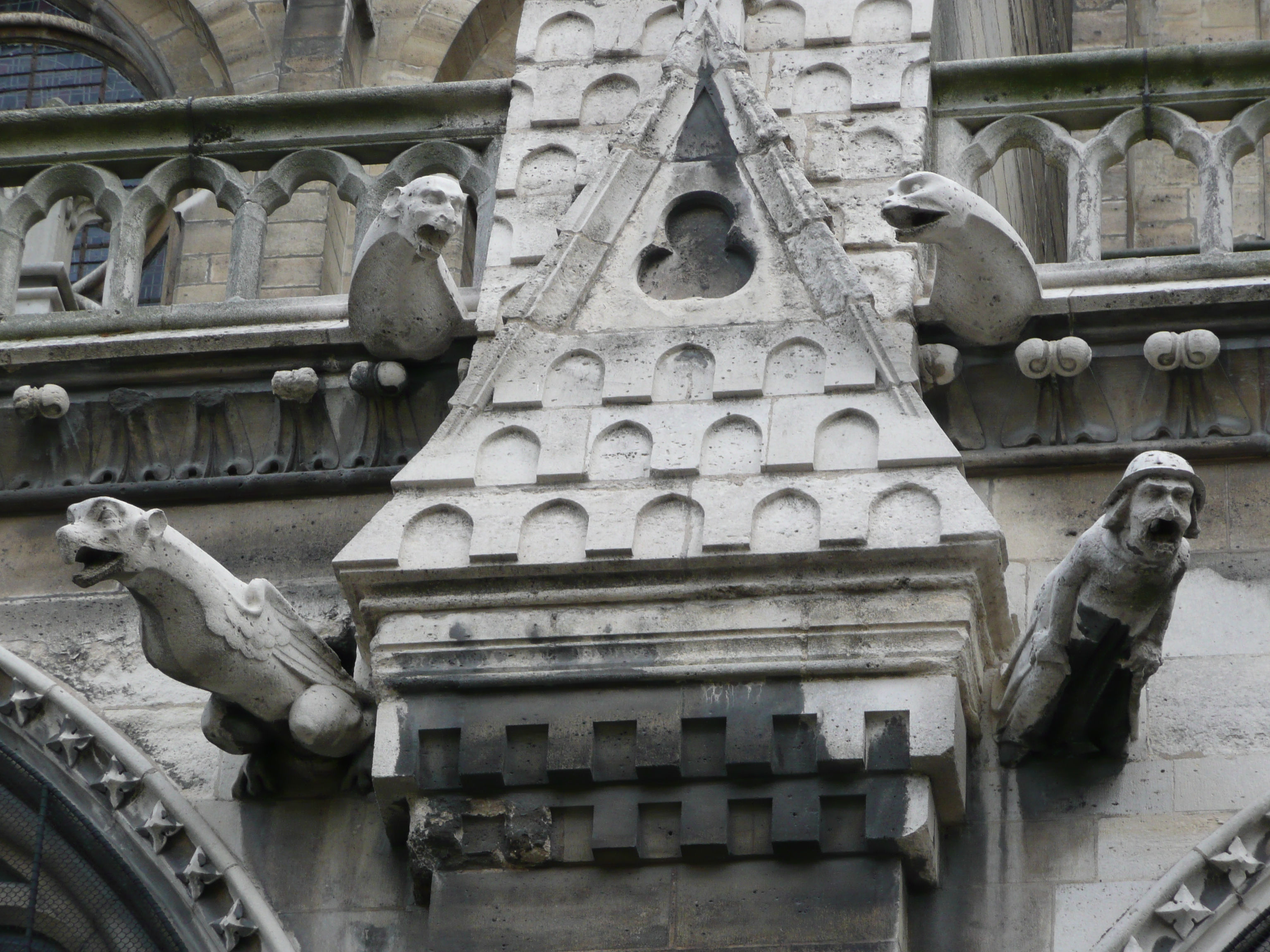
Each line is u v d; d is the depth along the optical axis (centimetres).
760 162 2017
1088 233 2055
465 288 2092
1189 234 3300
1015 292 1941
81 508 1752
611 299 1967
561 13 2255
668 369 1917
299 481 2052
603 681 1775
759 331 1925
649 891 1741
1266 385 1942
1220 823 1762
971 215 1900
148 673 1986
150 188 2234
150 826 1883
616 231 2003
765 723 1747
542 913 1741
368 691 1877
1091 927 1733
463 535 1838
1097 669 1745
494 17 3325
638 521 1820
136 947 1872
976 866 1770
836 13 2192
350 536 2034
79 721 1947
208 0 3278
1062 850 1769
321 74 3142
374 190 2214
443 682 1792
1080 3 3669
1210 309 1950
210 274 2988
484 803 1773
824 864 1734
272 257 2884
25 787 1934
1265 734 1803
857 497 1805
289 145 2239
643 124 2050
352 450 2056
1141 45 3497
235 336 2069
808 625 1766
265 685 1836
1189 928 1712
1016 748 1806
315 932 1822
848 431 1855
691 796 1753
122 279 2188
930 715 1734
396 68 3247
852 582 1777
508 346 1945
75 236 3219
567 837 1761
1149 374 1956
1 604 2047
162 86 3272
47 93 3331
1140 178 3341
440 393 2041
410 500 1867
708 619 1781
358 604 1834
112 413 2086
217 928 1838
